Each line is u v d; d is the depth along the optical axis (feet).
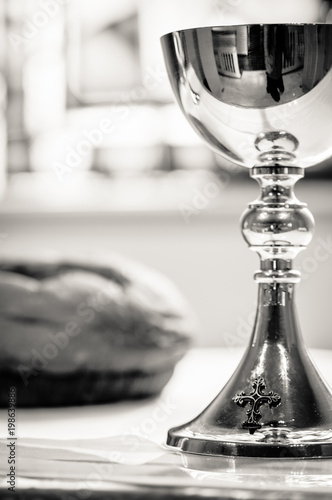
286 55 2.24
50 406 3.17
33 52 6.79
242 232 2.39
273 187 2.38
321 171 6.23
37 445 2.49
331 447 2.25
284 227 2.35
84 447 2.45
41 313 3.14
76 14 6.73
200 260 6.53
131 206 6.52
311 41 2.24
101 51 6.72
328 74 2.25
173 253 6.55
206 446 2.30
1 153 6.82
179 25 6.58
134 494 2.02
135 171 6.68
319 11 6.27
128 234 6.61
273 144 2.34
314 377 2.35
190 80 2.34
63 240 6.68
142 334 3.20
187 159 6.61
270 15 6.36
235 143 2.37
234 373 2.40
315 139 2.33
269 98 2.27
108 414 3.03
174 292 3.48
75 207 6.59
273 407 2.30
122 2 6.66
